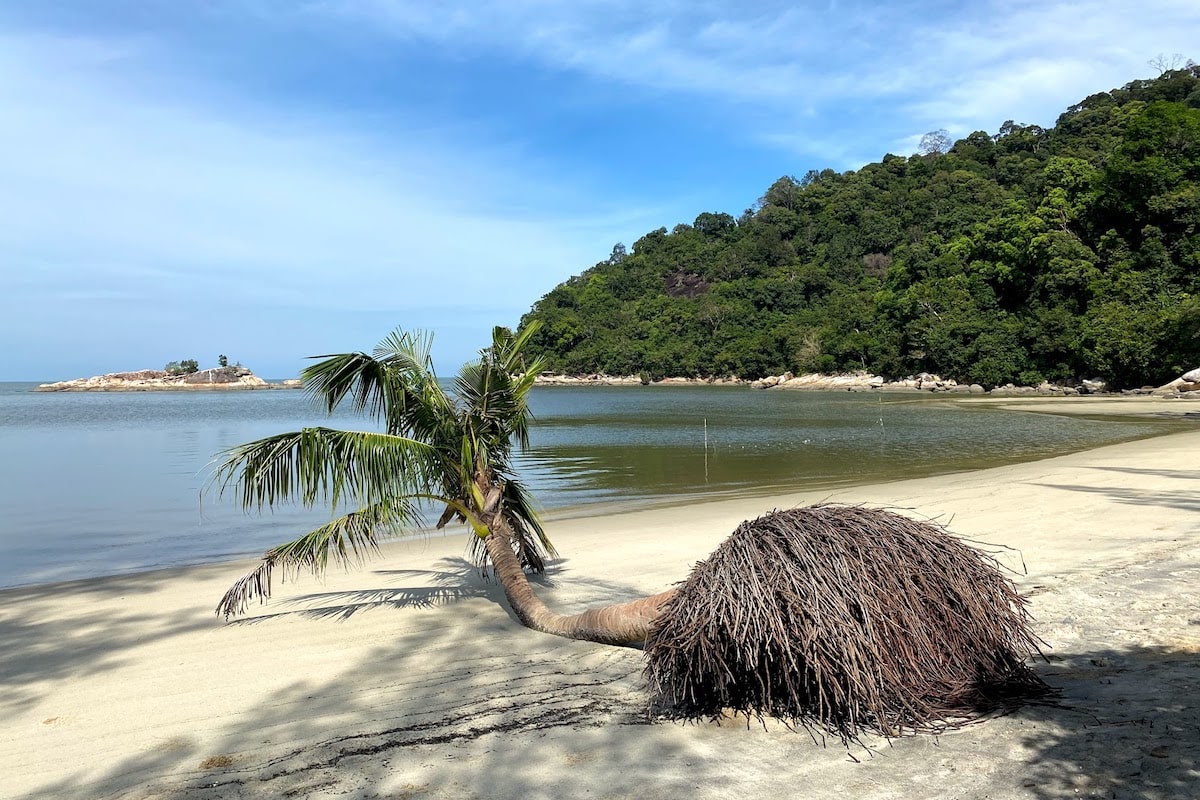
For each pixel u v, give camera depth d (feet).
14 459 85.61
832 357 322.14
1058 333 221.46
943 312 265.54
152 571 34.42
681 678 13.35
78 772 12.95
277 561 22.77
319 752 13.02
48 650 21.47
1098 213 238.89
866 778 10.75
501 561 22.41
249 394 406.41
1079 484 44.16
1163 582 20.40
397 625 22.00
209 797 11.55
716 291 451.12
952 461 71.05
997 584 14.07
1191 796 9.47
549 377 468.34
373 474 21.44
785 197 536.01
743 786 10.75
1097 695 13.14
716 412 171.42
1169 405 147.02
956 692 12.80
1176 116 222.89
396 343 24.16
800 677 12.57
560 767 11.75
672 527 39.55
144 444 104.94
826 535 12.99
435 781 11.51
